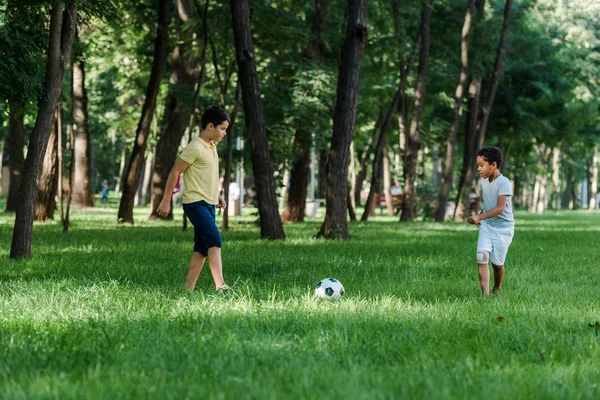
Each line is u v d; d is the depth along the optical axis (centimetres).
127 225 2830
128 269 1199
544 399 452
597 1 4850
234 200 4606
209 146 967
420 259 1470
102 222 3033
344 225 2197
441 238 2256
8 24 1556
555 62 4669
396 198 5306
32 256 1448
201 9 2533
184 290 941
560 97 4697
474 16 4056
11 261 1340
